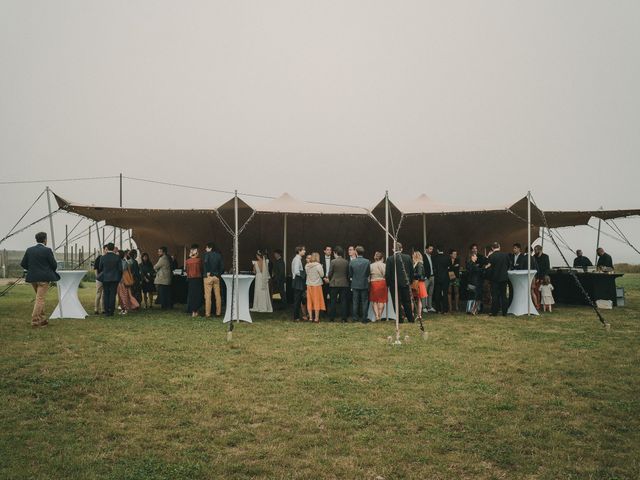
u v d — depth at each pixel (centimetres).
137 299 1438
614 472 394
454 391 601
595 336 949
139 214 1382
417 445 448
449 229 1786
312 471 399
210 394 591
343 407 544
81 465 405
